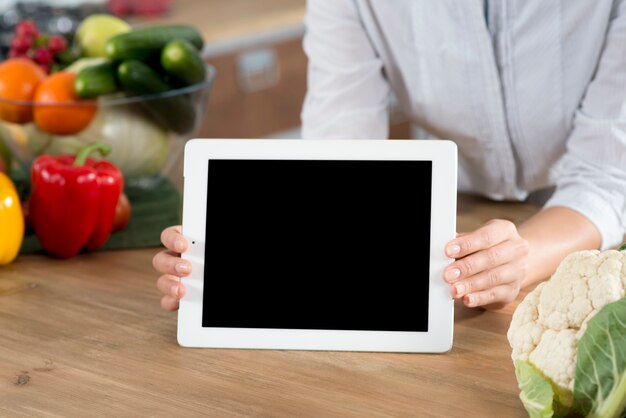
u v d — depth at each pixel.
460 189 1.84
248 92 2.88
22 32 1.72
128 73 1.57
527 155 1.67
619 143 1.45
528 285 1.34
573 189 1.45
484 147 1.68
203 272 1.16
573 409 0.92
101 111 1.60
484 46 1.55
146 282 1.38
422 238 1.15
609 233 1.40
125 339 1.18
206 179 1.17
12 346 1.16
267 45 2.91
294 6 3.20
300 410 1.00
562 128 1.61
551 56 1.55
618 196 1.42
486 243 1.17
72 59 1.71
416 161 1.16
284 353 1.14
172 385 1.06
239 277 1.16
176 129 1.69
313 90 1.71
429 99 1.66
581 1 1.49
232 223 1.16
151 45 1.62
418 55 1.62
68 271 1.42
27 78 1.59
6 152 1.74
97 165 1.50
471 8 1.53
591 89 1.52
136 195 1.73
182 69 1.61
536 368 0.95
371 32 1.63
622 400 0.88
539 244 1.33
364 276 1.15
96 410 1.00
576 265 0.96
